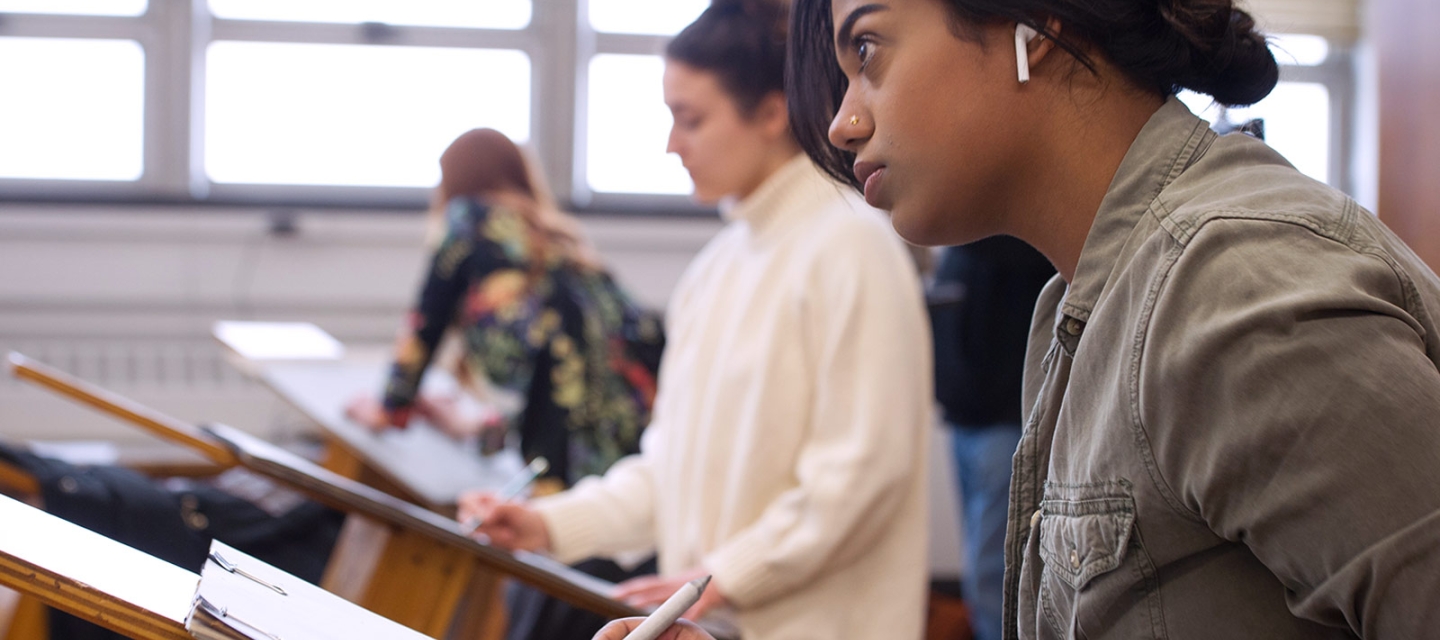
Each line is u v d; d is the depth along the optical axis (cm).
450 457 225
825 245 142
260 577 76
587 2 425
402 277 409
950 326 223
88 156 408
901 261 143
